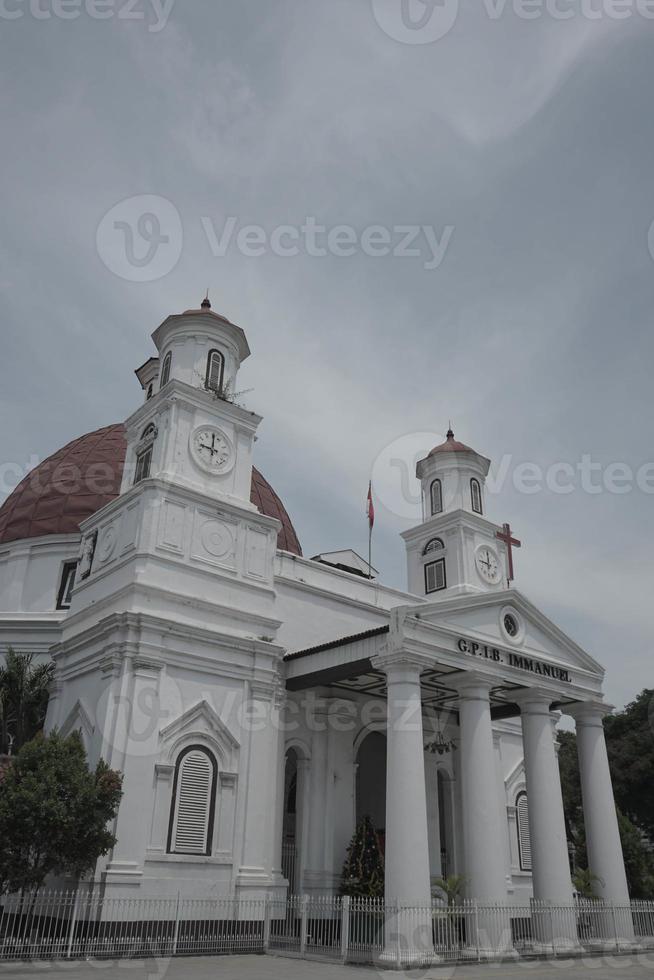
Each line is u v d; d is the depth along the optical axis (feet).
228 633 80.48
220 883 72.79
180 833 71.82
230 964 59.47
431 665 73.15
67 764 63.31
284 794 85.46
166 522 81.51
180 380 92.63
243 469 91.66
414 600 109.91
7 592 104.53
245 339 99.19
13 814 59.52
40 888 66.59
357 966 59.88
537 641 87.66
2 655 98.27
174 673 76.02
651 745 157.58
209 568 83.15
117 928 63.98
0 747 81.15
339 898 78.84
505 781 114.11
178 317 96.12
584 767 89.30
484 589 115.85
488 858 71.36
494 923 68.28
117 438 119.14
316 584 97.71
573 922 75.00
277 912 75.87
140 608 75.87
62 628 88.99
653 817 158.71
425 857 64.49
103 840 63.16
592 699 89.86
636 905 85.81
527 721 84.74
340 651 80.69
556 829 79.51
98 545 88.74
